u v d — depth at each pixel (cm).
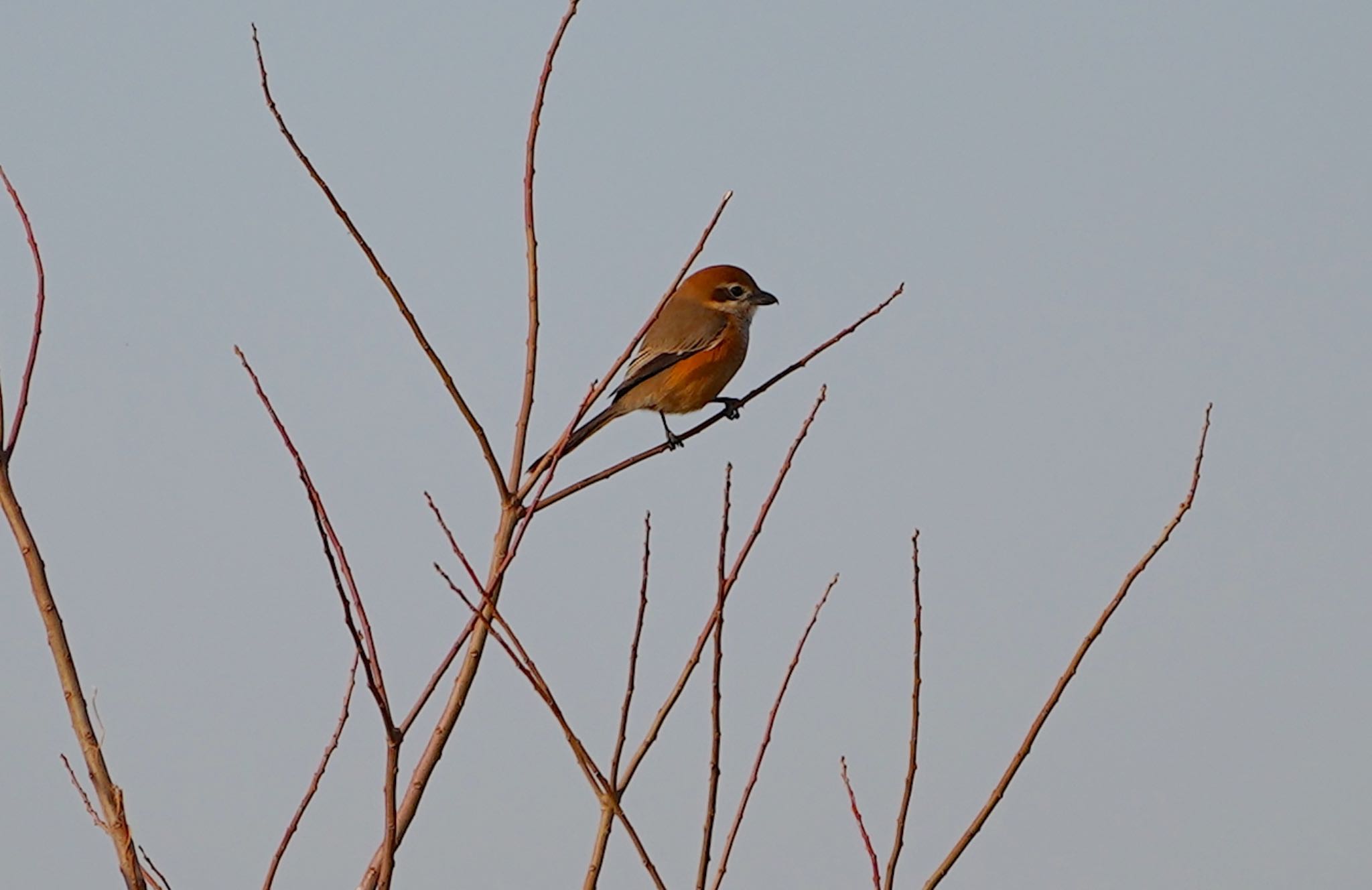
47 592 877
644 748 879
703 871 840
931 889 802
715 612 884
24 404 923
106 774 841
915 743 852
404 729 904
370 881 876
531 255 966
